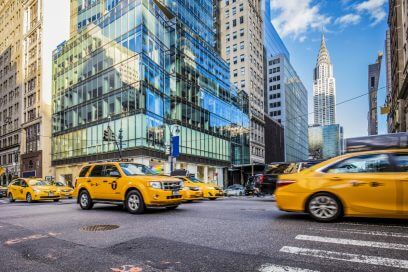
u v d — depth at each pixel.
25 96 59.53
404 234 5.67
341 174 6.94
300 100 138.25
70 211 10.77
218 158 52.97
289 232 5.98
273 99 107.12
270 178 15.90
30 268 4.28
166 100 41.50
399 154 6.59
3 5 73.69
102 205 13.09
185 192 13.59
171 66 42.88
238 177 59.44
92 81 42.34
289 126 110.69
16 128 62.25
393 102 66.62
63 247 5.32
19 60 63.84
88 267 4.23
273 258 4.39
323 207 7.00
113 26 39.94
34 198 17.89
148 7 38.09
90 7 47.06
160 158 38.03
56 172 48.50
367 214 6.58
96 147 40.09
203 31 55.12
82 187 11.45
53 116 50.25
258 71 82.88
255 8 84.94
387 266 3.98
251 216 8.12
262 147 81.31
